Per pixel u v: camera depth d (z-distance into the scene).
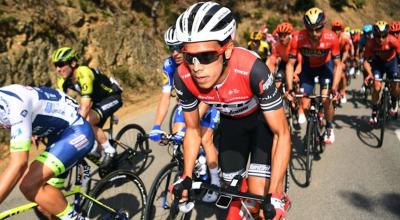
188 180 1.93
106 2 9.40
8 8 6.28
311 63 4.54
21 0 6.59
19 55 6.02
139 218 2.88
